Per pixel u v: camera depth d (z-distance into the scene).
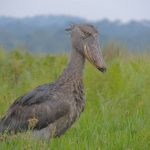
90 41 14.57
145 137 14.45
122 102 17.44
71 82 14.43
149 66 19.78
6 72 19.28
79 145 14.12
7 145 13.94
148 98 17.73
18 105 14.45
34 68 19.53
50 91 14.34
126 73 18.92
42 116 14.12
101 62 14.44
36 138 14.02
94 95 17.80
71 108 14.23
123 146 14.19
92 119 16.20
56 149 13.97
